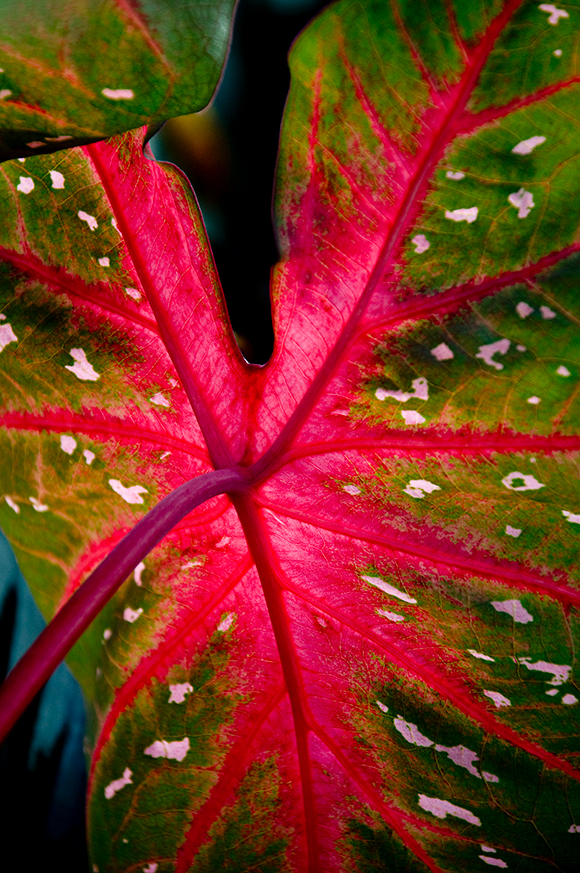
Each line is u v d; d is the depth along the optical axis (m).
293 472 0.31
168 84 0.26
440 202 0.28
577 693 0.32
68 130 0.26
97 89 0.26
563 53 0.27
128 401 0.32
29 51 0.26
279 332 0.30
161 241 0.30
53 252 0.30
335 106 0.28
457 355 0.29
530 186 0.28
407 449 0.30
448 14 0.27
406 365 0.30
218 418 0.31
